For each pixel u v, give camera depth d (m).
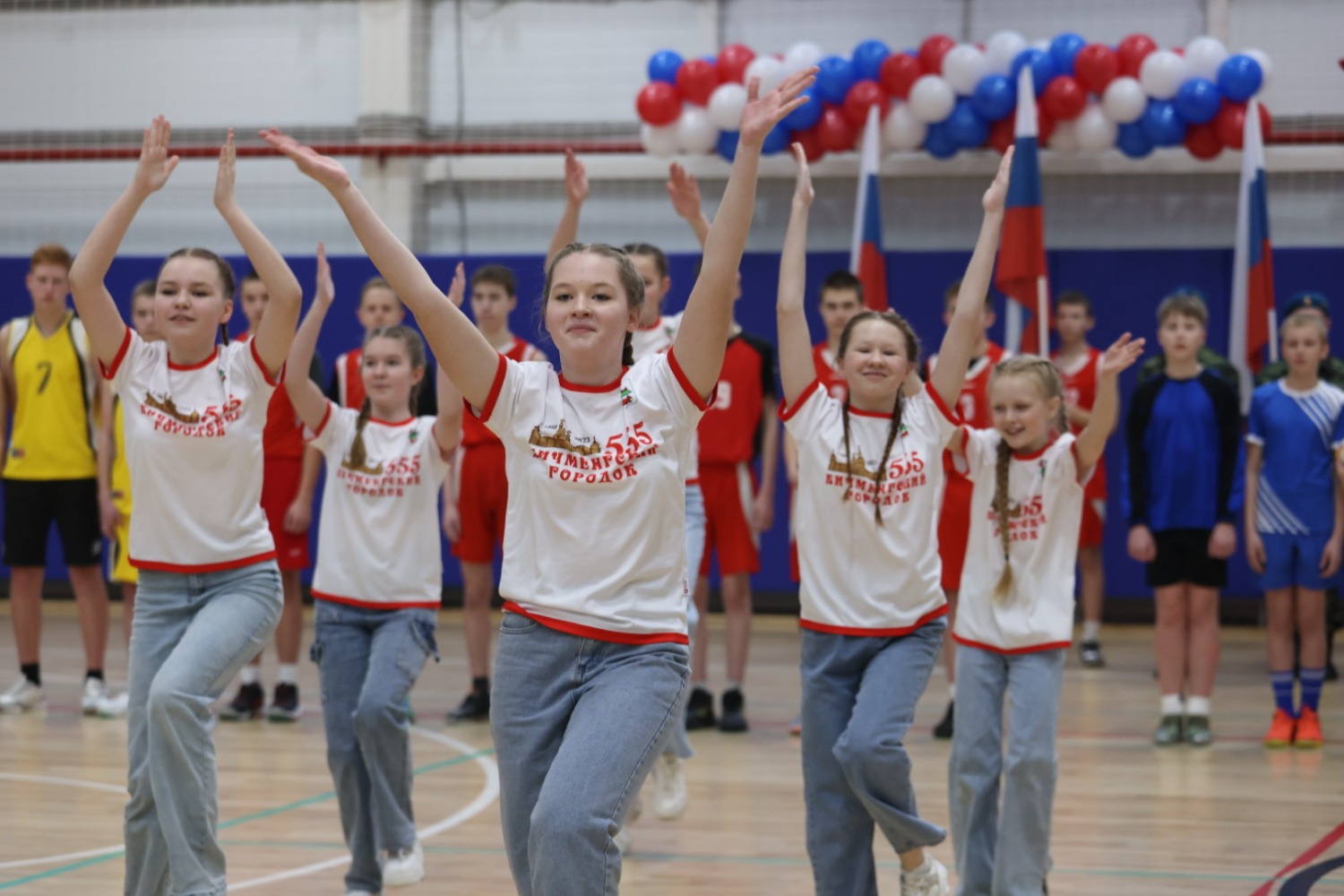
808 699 4.18
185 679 3.76
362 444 4.77
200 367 4.12
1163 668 7.16
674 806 5.52
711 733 7.47
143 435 4.04
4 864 4.85
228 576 4.09
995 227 4.24
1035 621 4.27
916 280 11.69
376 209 12.49
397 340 4.89
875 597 4.12
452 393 4.66
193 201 12.80
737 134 10.27
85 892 4.50
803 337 4.27
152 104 12.91
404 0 12.51
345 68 12.70
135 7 12.91
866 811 4.12
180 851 3.71
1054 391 4.45
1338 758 6.75
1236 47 11.27
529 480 3.04
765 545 11.86
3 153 12.67
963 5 11.77
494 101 12.59
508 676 3.03
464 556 7.78
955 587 7.42
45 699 8.28
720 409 7.55
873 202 9.76
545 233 12.45
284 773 6.39
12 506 8.02
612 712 2.88
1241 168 11.27
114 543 8.62
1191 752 6.91
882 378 4.19
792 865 4.95
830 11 12.04
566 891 2.72
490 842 5.21
